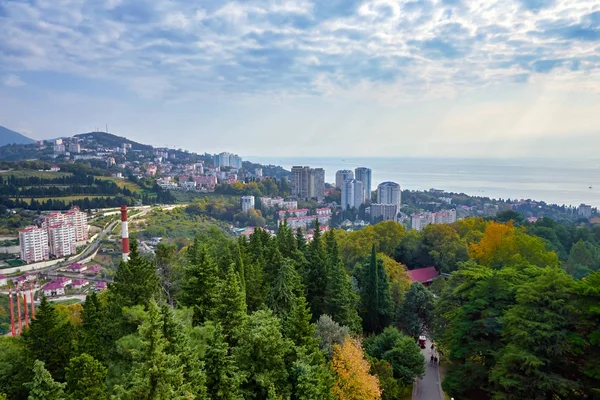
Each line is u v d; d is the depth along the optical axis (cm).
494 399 3722
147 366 2230
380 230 9694
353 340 4462
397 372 4809
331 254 6328
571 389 3378
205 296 4000
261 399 3125
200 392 2583
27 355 3334
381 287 6244
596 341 3453
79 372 2745
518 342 3734
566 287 3788
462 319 4525
